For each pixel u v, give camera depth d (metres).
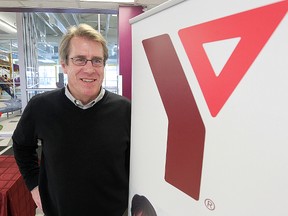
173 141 0.75
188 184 0.70
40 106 1.15
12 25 6.57
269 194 0.49
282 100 0.46
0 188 1.53
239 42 0.53
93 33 1.05
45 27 6.60
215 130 0.60
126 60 3.67
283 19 0.45
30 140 1.24
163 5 0.74
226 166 0.58
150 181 0.87
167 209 0.80
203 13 0.62
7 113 6.00
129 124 1.18
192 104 0.67
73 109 1.10
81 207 1.11
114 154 1.13
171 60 0.74
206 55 0.61
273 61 0.47
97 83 1.08
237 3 0.53
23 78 4.52
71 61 1.05
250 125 0.52
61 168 1.10
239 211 0.56
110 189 1.15
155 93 0.82
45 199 1.21
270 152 0.49
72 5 3.52
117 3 3.48
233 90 0.55
